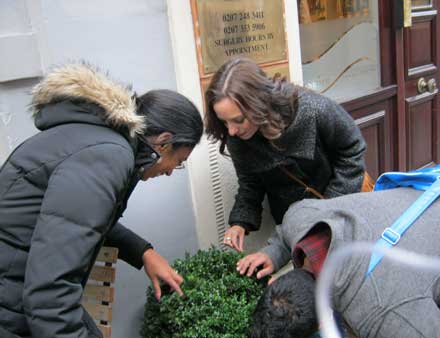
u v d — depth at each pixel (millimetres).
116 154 1149
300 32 2775
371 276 1137
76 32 1771
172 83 2053
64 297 1066
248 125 1663
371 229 1236
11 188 1170
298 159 1896
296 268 1366
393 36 3260
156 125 1315
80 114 1221
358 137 1931
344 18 3020
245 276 1760
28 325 1160
